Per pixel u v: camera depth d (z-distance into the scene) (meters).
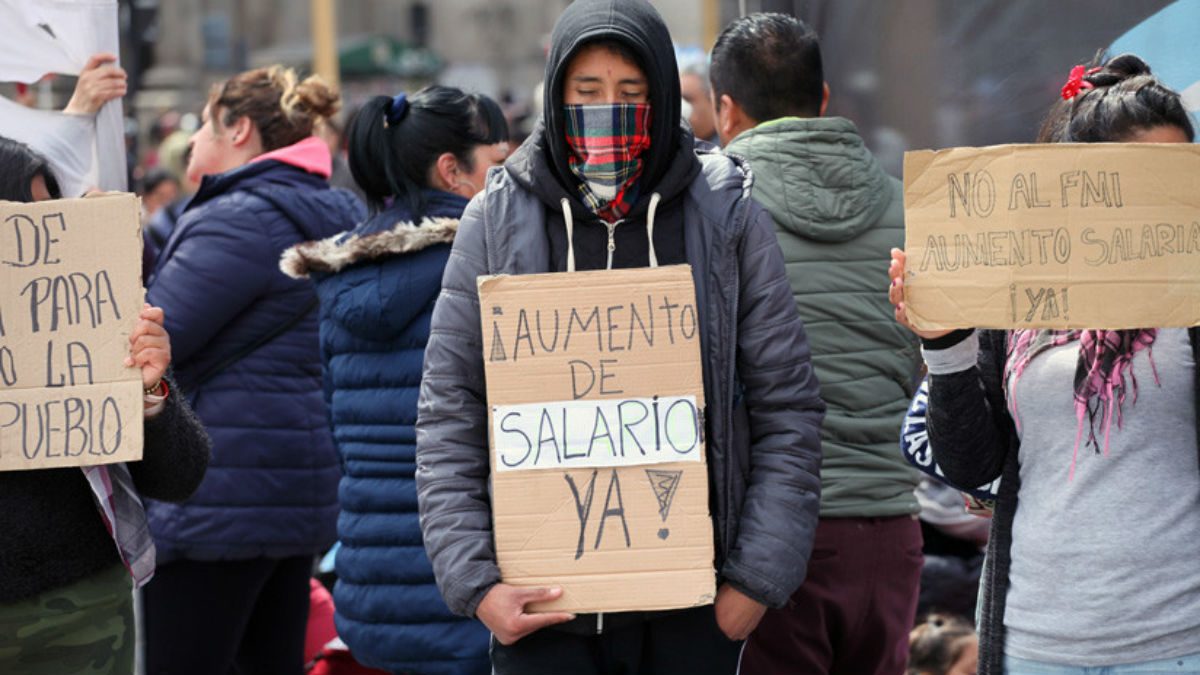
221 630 13.45
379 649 11.54
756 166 11.61
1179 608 8.09
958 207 8.41
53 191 9.71
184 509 13.13
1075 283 8.25
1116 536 8.16
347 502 11.74
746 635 8.90
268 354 13.42
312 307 13.66
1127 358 8.27
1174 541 8.12
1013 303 8.31
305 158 13.90
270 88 14.19
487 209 9.03
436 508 8.80
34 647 9.12
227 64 107.75
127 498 9.41
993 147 8.34
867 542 11.52
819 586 11.45
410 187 11.95
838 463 11.46
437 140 11.94
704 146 9.77
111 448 8.84
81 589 9.23
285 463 13.45
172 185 27.89
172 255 13.36
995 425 8.87
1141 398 8.21
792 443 8.88
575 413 8.63
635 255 9.00
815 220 11.47
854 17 13.13
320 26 78.00
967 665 14.10
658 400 8.63
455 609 8.68
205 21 108.88
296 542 13.52
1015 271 8.30
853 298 11.55
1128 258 8.22
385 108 12.15
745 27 12.37
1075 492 8.30
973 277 8.38
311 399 13.69
